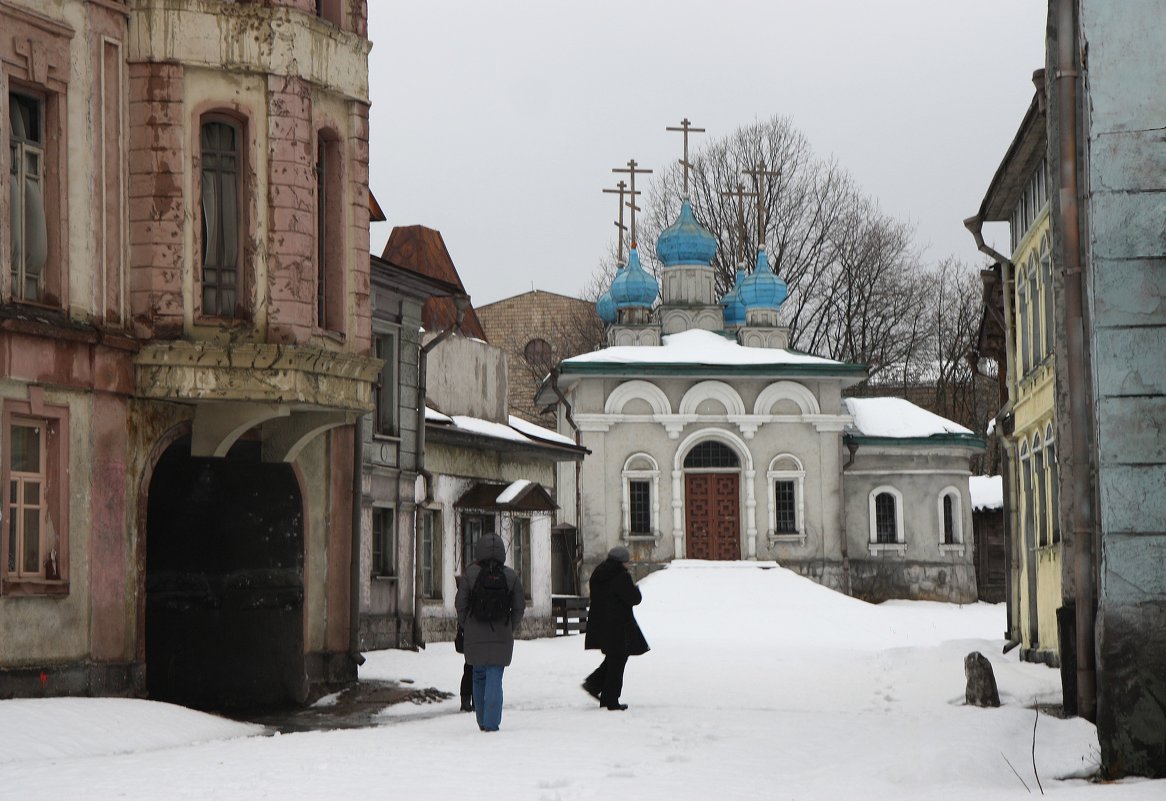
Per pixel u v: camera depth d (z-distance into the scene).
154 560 24.14
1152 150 16.39
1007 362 35.22
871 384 78.00
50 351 20.08
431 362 38.25
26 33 19.88
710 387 61.16
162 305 21.77
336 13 24.64
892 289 74.38
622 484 60.69
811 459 61.41
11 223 19.80
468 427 38.34
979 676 23.45
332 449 26.58
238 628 24.41
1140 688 16.02
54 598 20.06
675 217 76.31
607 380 61.03
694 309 65.94
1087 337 18.00
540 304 88.94
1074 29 18.30
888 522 63.16
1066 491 21.56
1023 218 32.69
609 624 21.84
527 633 39.94
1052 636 29.98
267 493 24.75
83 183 20.91
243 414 22.50
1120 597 16.14
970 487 66.88
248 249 22.50
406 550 33.50
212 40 22.27
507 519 39.44
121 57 21.72
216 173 22.70
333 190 24.52
